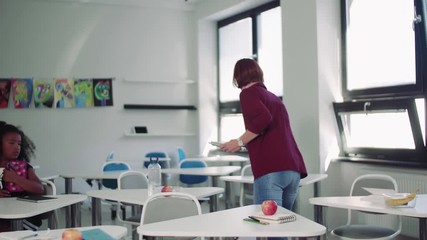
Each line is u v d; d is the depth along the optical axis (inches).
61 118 283.6
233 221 98.2
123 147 298.4
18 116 275.0
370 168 191.5
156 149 307.1
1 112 271.9
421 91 174.7
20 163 144.6
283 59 225.6
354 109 198.2
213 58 314.8
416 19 174.1
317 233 89.0
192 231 89.4
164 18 309.6
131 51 301.0
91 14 291.4
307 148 213.2
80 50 288.7
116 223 223.8
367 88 199.2
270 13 268.2
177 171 212.8
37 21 279.9
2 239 86.5
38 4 279.9
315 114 208.8
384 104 182.9
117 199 137.3
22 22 277.0
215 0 292.2
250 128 115.5
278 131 118.3
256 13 277.3
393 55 187.3
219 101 315.3
